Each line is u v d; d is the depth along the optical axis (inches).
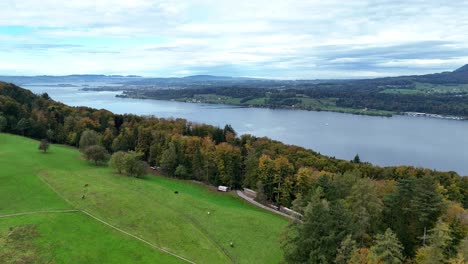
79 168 4222.4
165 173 4965.6
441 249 1860.2
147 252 2383.1
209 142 5032.0
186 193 3939.5
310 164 4766.2
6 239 2249.0
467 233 2107.5
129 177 4101.9
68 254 2223.2
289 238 2239.2
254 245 2699.3
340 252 1836.9
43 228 2438.5
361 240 2114.9
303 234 2039.9
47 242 2295.8
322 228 1988.2
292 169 4082.2
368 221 2294.5
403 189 2456.9
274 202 4160.9
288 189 3939.5
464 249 1780.3
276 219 3344.0
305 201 2682.1
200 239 2677.2
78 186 3316.9
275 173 4087.1
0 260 2050.9
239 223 3051.2
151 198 3348.9
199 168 4785.9
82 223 2610.7
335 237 1942.7
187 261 2345.0
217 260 2425.0
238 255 2532.0
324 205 2082.9
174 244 2549.2
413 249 2218.3
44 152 4687.5
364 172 4630.9
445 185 4116.6
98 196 3090.6
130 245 2433.6
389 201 2513.5
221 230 2886.3
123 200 3085.6
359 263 1738.4
